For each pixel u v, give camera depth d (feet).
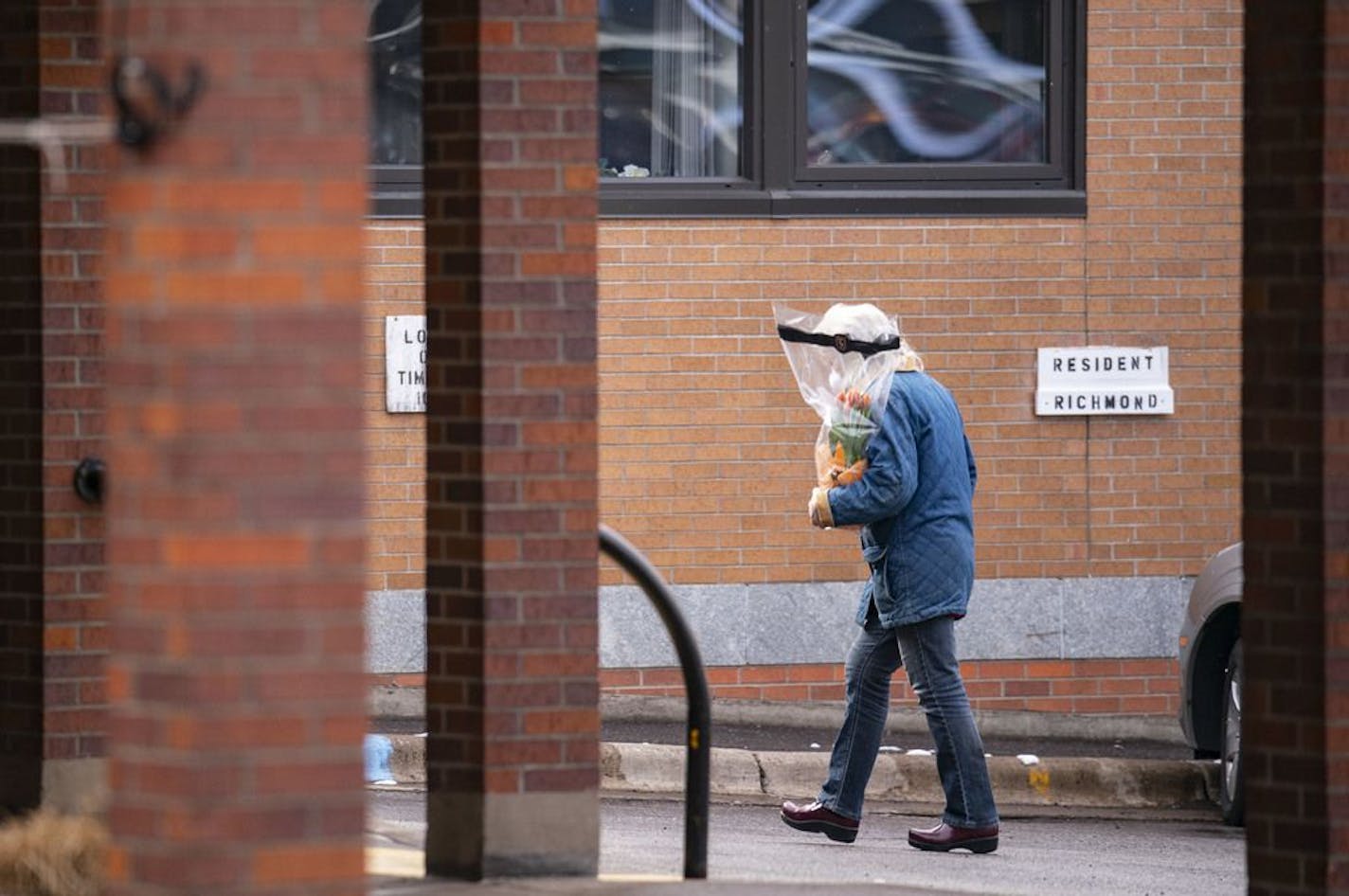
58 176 69.00
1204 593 99.04
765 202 118.83
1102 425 121.49
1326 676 57.52
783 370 118.83
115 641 39.17
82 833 60.59
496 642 63.00
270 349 38.88
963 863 84.28
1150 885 81.41
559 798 63.67
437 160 63.57
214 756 38.70
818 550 119.24
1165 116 121.70
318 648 39.19
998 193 120.88
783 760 105.19
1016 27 122.11
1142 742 117.70
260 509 38.88
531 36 62.95
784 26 120.06
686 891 62.54
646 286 118.01
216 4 38.63
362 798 39.60
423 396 115.85
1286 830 58.49
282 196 38.88
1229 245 121.90
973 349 120.67
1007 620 121.19
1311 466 57.77
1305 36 57.57
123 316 39.09
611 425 117.91
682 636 66.49
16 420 69.77
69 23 69.15
